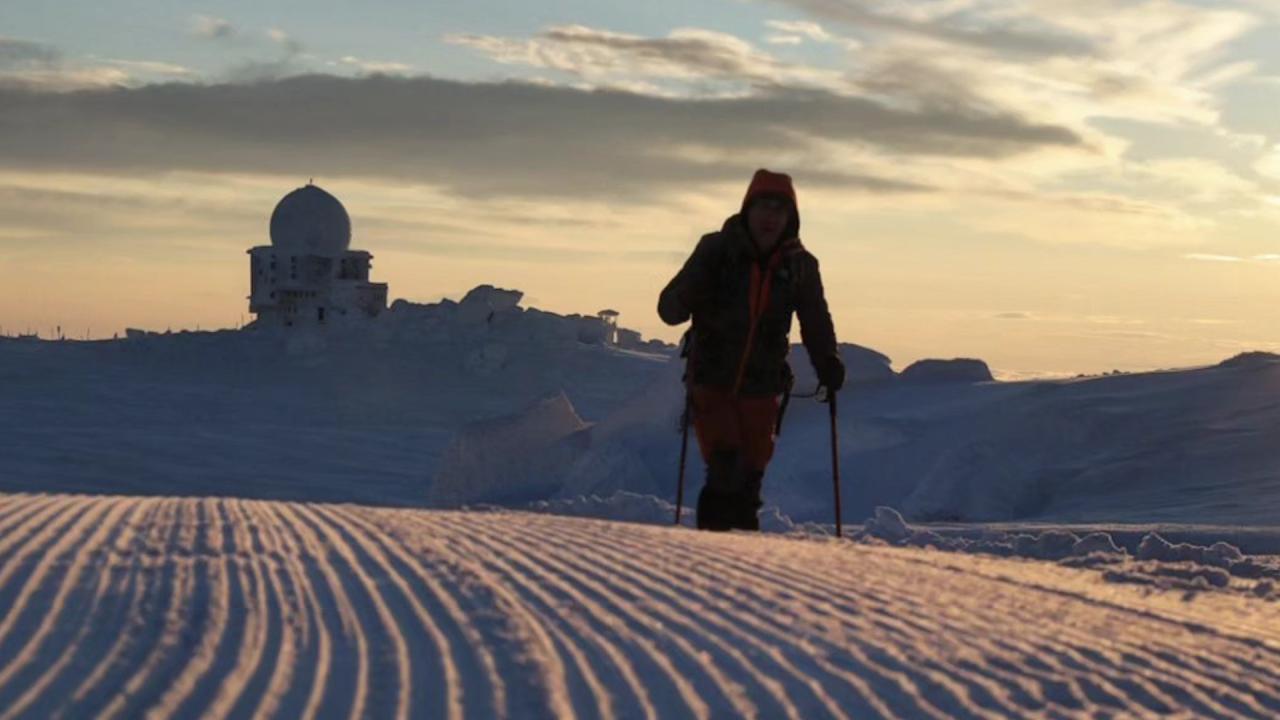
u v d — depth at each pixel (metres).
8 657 3.46
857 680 3.78
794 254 9.07
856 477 27.00
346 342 101.31
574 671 3.68
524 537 6.16
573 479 27.94
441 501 29.05
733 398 9.23
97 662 3.44
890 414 30.92
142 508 6.53
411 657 3.70
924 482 25.20
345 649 3.76
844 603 4.89
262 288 110.94
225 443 72.88
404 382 91.25
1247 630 4.92
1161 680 3.99
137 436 74.25
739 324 9.11
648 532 6.59
